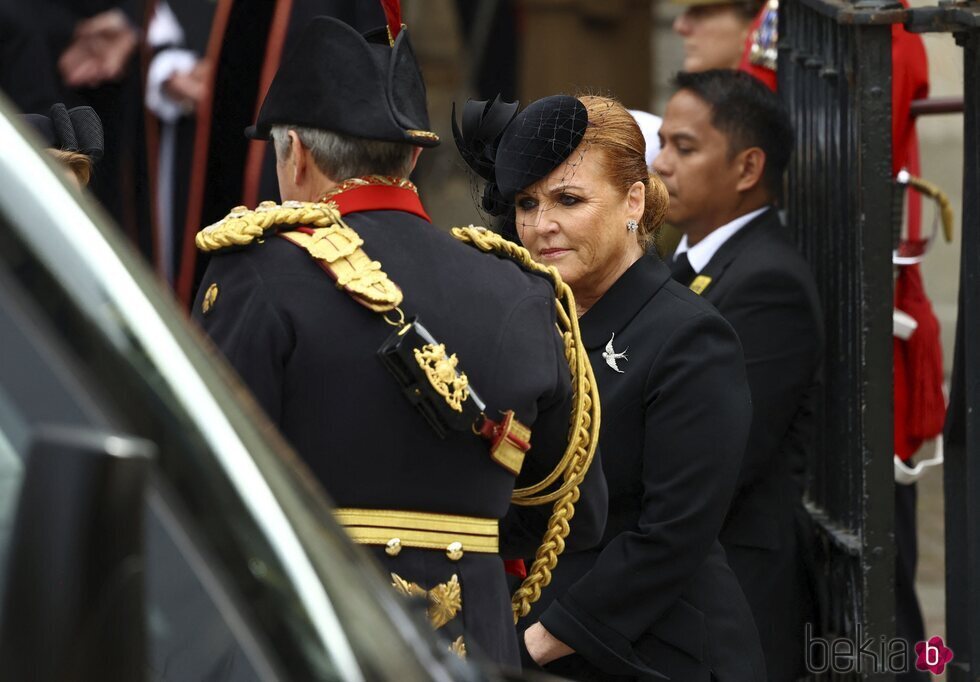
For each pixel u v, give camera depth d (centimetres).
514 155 1079
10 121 472
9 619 380
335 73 865
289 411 832
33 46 1748
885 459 1318
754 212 1456
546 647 1086
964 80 1225
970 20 1198
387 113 857
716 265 1421
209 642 475
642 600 1074
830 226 1441
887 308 1321
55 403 438
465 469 850
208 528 456
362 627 479
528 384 869
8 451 435
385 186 880
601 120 1095
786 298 1363
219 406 472
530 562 1091
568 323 945
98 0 1766
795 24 1579
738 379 1098
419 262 862
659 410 1079
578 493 962
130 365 452
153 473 444
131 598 386
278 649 457
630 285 1112
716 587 1127
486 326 863
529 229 1091
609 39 3158
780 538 1348
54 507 376
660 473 1076
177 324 474
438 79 2952
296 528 477
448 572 844
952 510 1270
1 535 423
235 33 1725
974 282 1206
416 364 823
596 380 1096
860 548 1323
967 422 1210
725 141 1441
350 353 827
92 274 457
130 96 1769
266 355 821
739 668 1116
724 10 1945
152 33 1780
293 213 853
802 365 1357
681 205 1462
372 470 830
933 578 2030
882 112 1318
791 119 1595
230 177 1759
